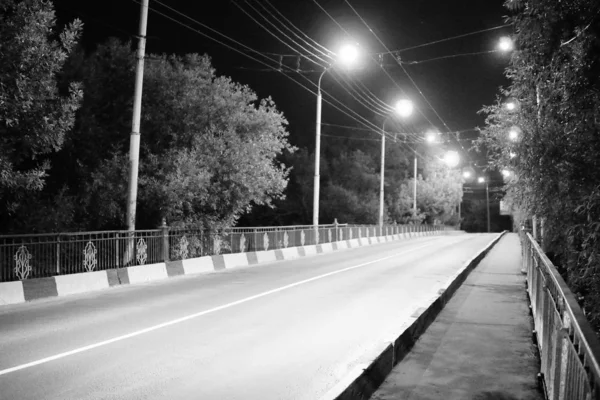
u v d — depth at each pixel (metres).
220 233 20.95
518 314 10.72
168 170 19.05
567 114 6.64
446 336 8.72
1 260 12.01
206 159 20.06
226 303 12.19
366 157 51.88
